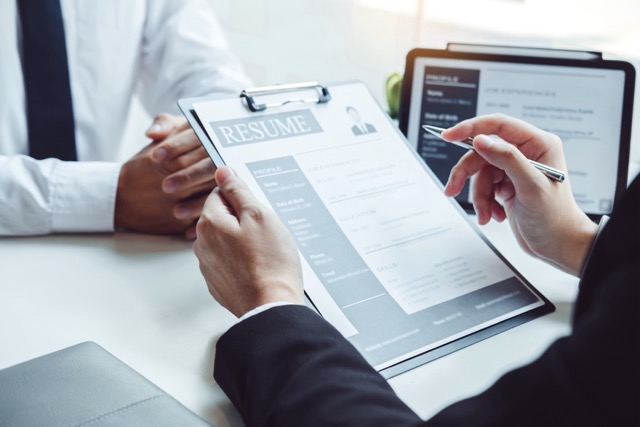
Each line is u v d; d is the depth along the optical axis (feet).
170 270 2.48
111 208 2.68
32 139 3.23
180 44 3.74
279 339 1.72
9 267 2.42
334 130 2.46
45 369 1.75
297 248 2.07
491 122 2.59
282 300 1.84
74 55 3.55
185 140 2.69
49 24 3.16
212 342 2.08
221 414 1.79
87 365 1.78
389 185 2.43
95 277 2.40
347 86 2.62
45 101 3.20
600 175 3.08
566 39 3.92
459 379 1.93
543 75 3.07
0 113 3.37
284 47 4.71
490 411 1.30
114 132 3.79
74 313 2.18
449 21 4.18
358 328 1.99
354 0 4.36
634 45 3.72
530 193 2.40
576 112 3.08
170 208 2.69
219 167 2.14
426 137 3.10
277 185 2.22
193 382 1.90
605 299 1.21
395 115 3.73
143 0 3.73
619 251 1.27
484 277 2.30
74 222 2.68
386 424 1.47
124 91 3.76
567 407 1.19
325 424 1.49
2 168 2.67
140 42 3.81
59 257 2.52
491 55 3.07
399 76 3.72
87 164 2.79
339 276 2.10
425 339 2.04
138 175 2.68
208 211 2.04
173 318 2.19
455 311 2.15
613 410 1.14
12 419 1.57
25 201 2.63
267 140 2.31
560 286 2.47
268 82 4.87
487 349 2.06
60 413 1.59
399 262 2.23
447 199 2.51
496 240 2.82
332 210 2.25
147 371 1.93
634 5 3.65
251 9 4.70
